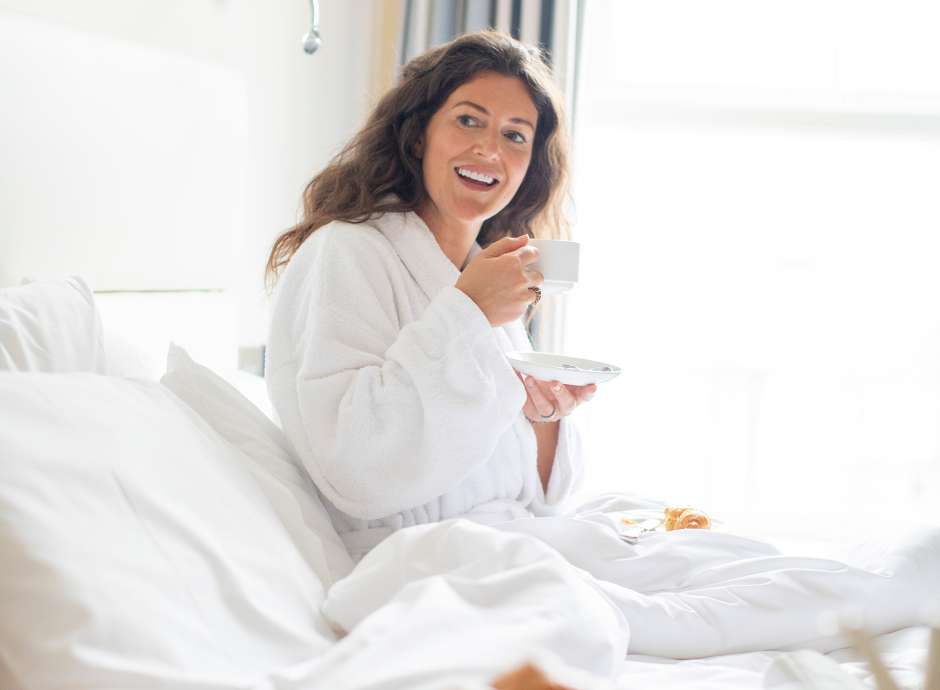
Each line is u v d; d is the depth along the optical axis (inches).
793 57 139.1
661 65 140.7
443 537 44.4
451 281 66.8
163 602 38.1
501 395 57.4
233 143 88.0
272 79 105.0
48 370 55.9
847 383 156.3
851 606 52.4
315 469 58.7
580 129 133.0
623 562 56.7
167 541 40.7
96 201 72.1
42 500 38.0
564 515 71.2
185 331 80.7
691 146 146.0
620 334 152.9
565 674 31.9
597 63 137.3
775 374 156.3
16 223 65.6
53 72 68.0
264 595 42.5
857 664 49.6
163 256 79.5
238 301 96.4
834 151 145.9
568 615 38.2
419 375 56.0
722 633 51.6
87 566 37.1
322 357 59.6
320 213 70.9
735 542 58.9
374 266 64.1
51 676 34.6
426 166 69.4
